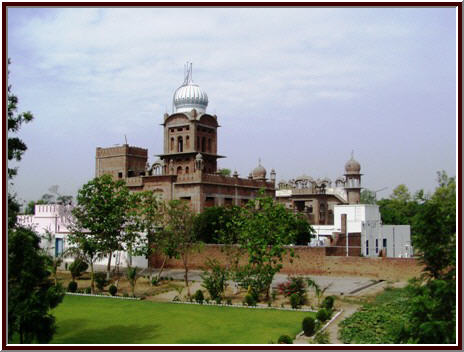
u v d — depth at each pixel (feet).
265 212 108.37
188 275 137.28
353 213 175.01
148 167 191.72
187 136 199.82
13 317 50.72
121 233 141.49
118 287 120.47
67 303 98.84
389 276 122.21
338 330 73.00
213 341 67.56
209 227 150.51
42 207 174.81
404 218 239.91
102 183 121.08
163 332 73.46
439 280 46.80
